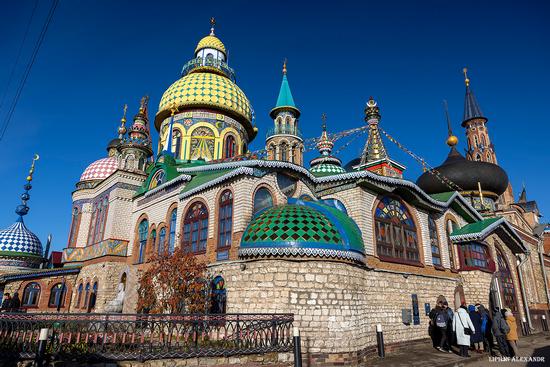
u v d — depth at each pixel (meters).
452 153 37.81
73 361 9.55
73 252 28.67
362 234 17.34
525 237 31.72
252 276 14.45
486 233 22.98
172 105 28.91
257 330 12.05
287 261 14.06
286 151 32.09
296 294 13.66
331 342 13.38
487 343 16.59
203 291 15.77
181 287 14.77
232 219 16.77
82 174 33.94
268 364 11.69
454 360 14.45
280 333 12.48
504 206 36.97
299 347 10.81
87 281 25.69
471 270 22.83
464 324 15.23
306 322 13.39
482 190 34.91
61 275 28.28
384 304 16.91
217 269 15.93
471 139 53.59
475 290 22.44
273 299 13.73
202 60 32.94
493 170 35.22
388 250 18.55
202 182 19.05
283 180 18.73
